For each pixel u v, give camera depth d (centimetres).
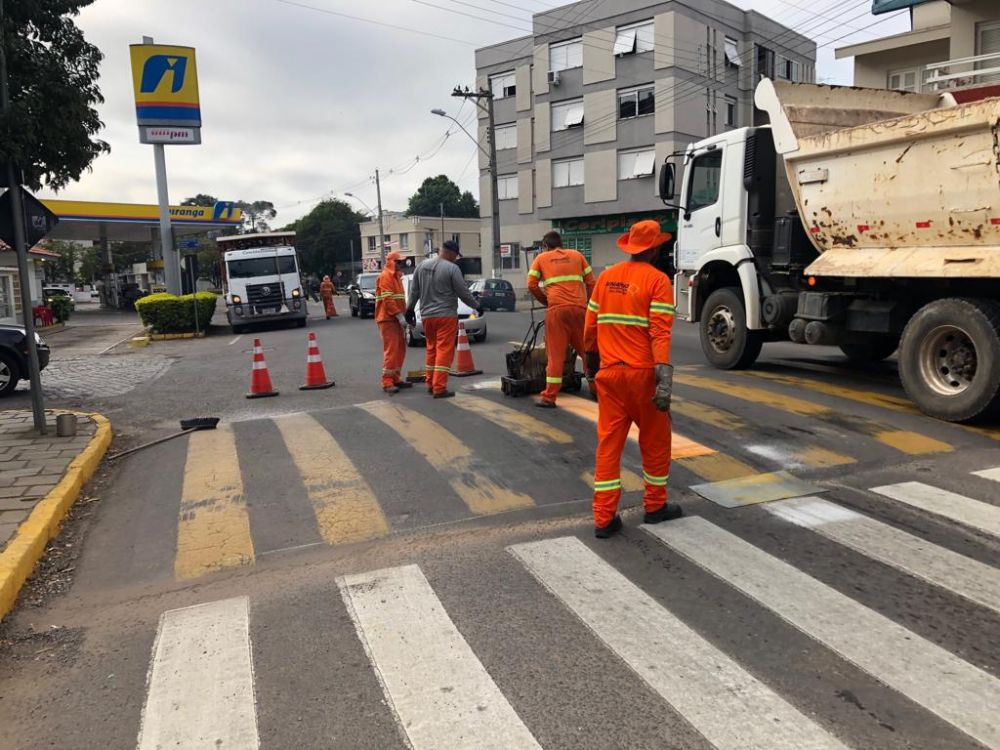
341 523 525
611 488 480
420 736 291
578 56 3647
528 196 4050
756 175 945
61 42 812
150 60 2388
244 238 2516
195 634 381
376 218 8150
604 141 3606
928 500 528
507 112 4103
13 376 1151
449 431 737
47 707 325
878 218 762
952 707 299
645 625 371
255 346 1045
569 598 403
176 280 2505
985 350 662
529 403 845
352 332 2177
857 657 337
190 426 820
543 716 301
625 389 472
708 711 301
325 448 699
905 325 782
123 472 678
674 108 3384
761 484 572
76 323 3303
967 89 928
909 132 709
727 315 1016
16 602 429
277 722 304
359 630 378
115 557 489
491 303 3089
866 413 746
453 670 338
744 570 429
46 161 814
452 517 530
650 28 3400
